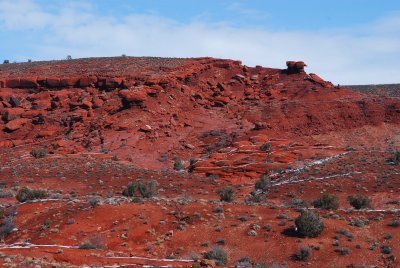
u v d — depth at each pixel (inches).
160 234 1117.1
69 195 1605.6
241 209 1294.3
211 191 1847.9
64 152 2481.5
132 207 1240.8
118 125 2741.1
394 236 1113.4
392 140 2765.7
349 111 2994.6
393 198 1658.5
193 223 1173.7
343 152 2332.7
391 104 3078.2
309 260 1001.5
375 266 976.9
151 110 2933.1
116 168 2110.0
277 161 2155.5
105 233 1099.9
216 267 913.5
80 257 931.3
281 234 1117.7
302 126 2854.3
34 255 918.4
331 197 1400.1
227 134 2763.3
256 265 946.7
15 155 2453.2
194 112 3100.4
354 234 1129.4
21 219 1202.0
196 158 2469.2
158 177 1990.7
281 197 1747.0
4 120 2997.0
